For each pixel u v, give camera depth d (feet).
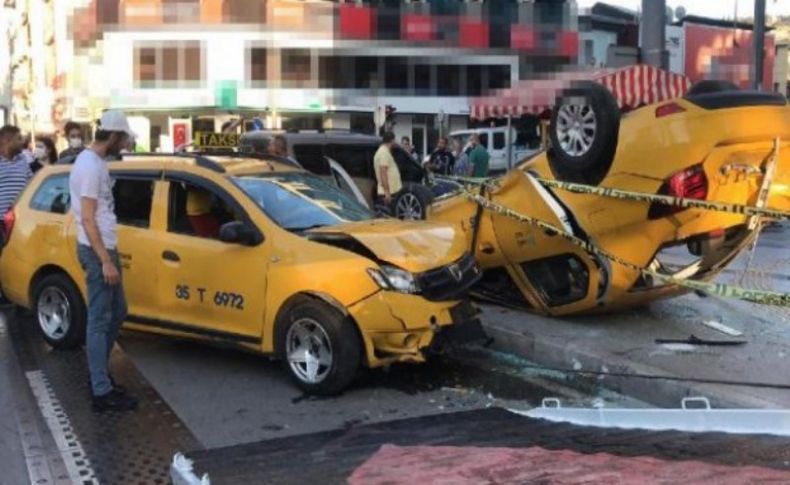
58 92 125.08
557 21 96.63
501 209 24.64
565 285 25.11
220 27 96.43
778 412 14.35
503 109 66.03
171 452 16.30
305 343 19.71
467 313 20.39
